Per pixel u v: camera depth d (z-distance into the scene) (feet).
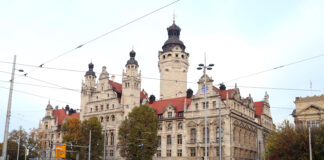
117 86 358.02
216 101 272.72
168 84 362.94
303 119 268.00
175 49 370.32
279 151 218.59
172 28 379.96
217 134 266.57
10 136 361.30
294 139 211.41
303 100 273.54
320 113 260.83
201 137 273.95
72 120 303.48
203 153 269.03
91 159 293.23
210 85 279.69
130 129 271.28
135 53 344.90
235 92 280.10
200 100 282.77
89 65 380.17
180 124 292.40
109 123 333.42
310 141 196.13
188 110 288.30
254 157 297.33
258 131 315.37
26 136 366.84
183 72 368.27
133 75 333.62
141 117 271.08
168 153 292.61
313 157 205.46
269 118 349.00
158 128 290.76
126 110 325.21
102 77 354.33
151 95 346.54
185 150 279.90
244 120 285.64
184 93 362.53
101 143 299.99
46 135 408.05
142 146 259.19
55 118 417.69
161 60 374.63
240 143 273.54
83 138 292.61
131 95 327.06
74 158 288.71
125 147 270.26
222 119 265.13
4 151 127.85
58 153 238.07
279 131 236.43
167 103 321.52
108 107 340.39
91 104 357.20
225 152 256.93
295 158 208.74
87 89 366.63
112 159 319.27
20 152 358.43
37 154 364.79
